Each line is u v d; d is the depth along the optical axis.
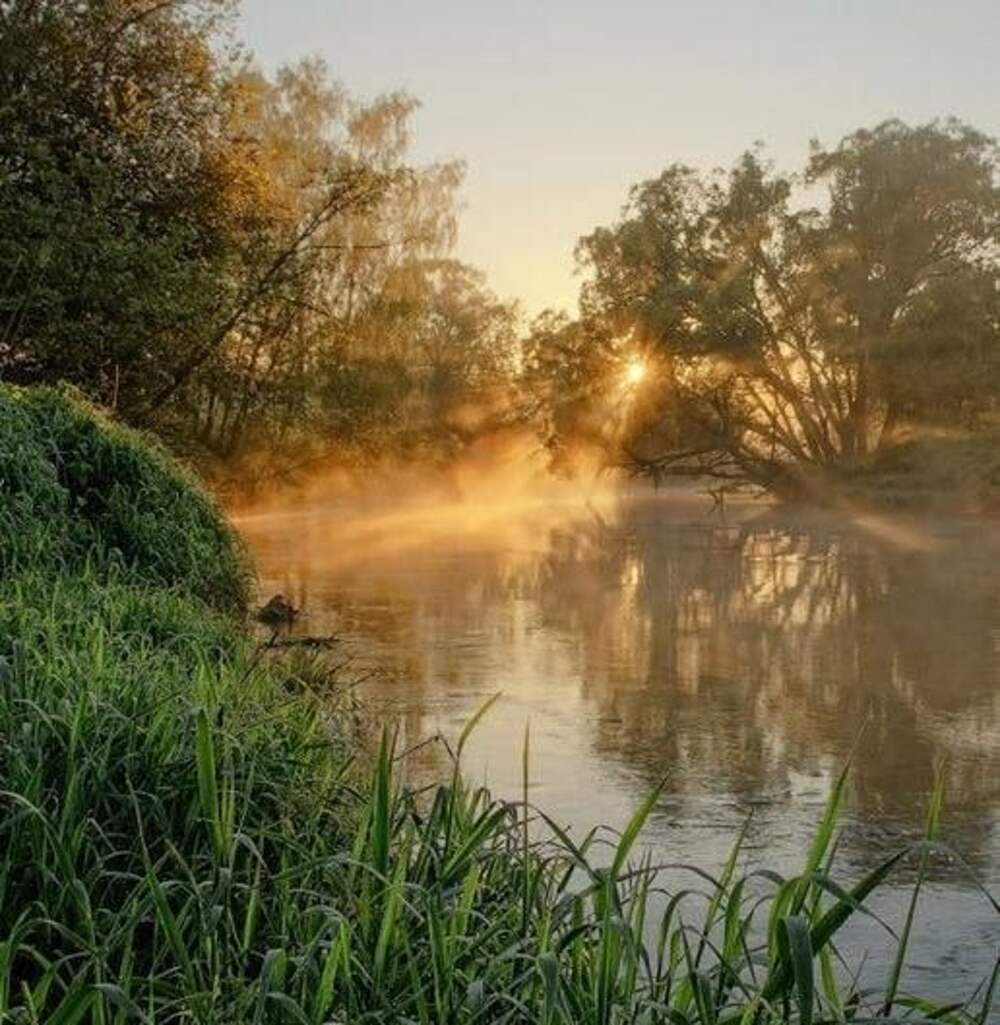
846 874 6.27
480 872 4.02
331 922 3.25
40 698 4.77
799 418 49.19
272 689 6.52
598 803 7.56
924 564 25.62
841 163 49.50
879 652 13.79
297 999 3.21
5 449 9.86
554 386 51.03
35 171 19.47
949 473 45.03
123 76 21.84
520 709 10.29
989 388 46.97
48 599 7.38
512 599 18.27
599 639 14.48
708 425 49.38
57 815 3.97
